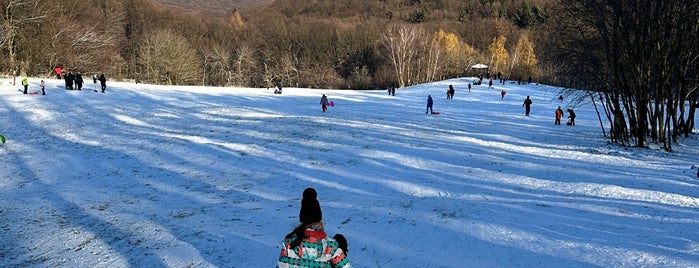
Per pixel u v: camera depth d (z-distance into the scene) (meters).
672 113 23.78
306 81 102.38
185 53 84.31
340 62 114.19
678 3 20.98
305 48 114.69
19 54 64.19
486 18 157.75
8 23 61.00
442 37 114.25
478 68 91.56
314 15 180.38
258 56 113.50
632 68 21.95
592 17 22.92
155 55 80.00
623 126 23.06
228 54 99.12
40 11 67.19
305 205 4.72
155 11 109.81
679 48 21.25
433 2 179.38
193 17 122.25
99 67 77.44
